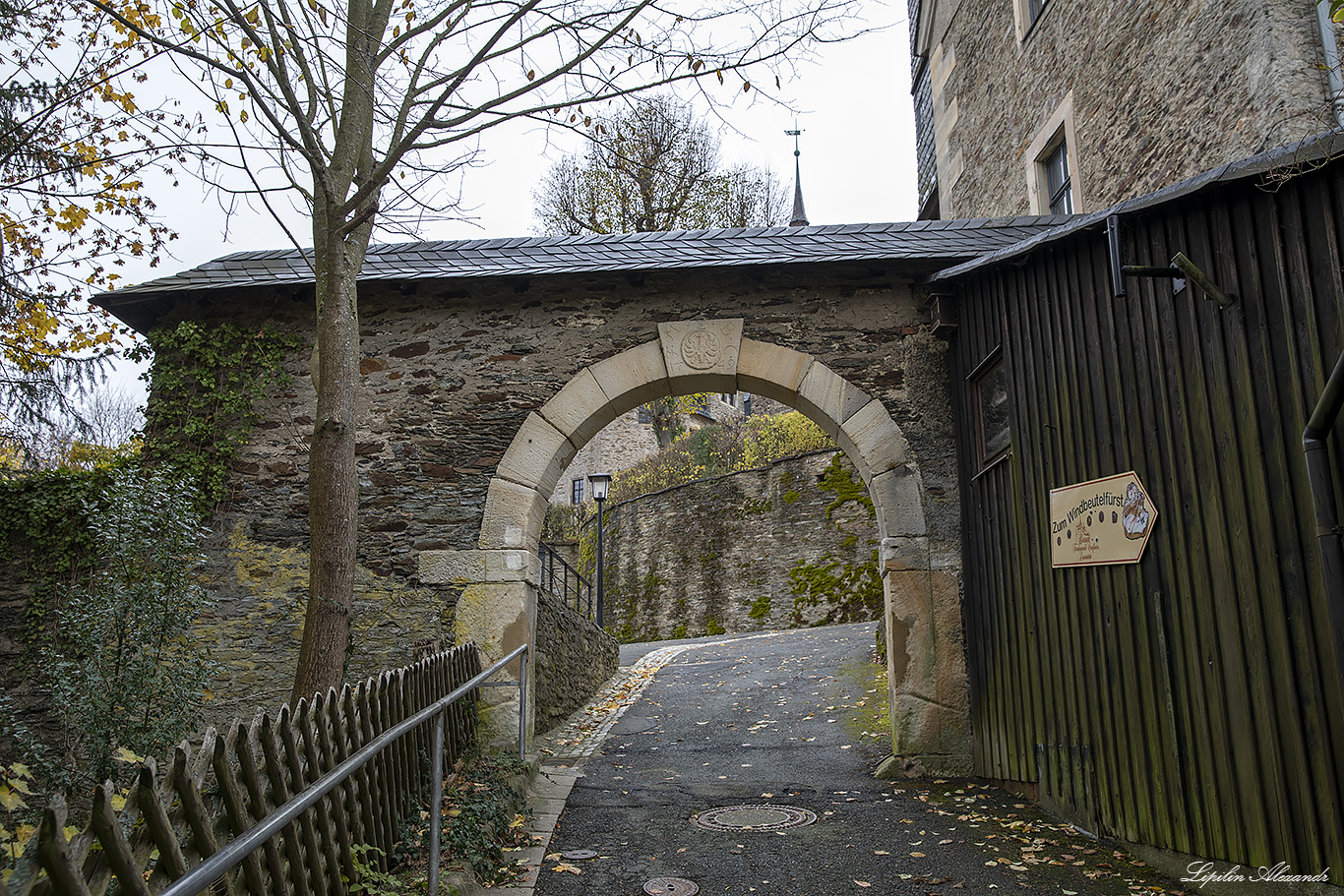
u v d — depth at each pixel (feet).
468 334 21.33
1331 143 9.59
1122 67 25.03
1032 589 16.31
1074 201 27.89
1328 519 9.37
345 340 14.61
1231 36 19.90
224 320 21.53
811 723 25.34
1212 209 11.68
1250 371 10.91
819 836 14.96
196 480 20.31
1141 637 12.96
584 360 21.07
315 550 13.91
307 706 9.66
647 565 66.74
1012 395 17.24
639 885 12.75
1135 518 13.09
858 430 20.38
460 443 20.74
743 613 58.18
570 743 24.40
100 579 17.29
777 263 19.88
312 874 9.02
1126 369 13.46
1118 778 13.56
